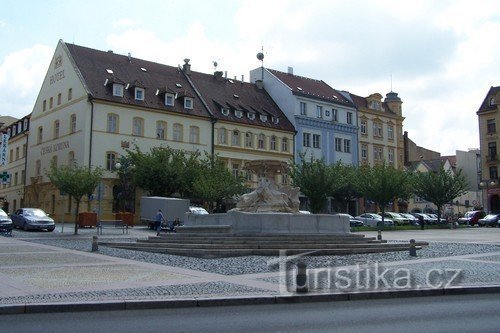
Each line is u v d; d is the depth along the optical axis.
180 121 53.88
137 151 47.25
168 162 47.38
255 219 21.20
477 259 17.88
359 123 70.69
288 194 24.97
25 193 59.28
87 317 8.88
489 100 72.50
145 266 15.64
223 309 9.72
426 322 8.38
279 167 24.69
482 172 71.81
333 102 67.94
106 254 19.61
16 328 7.94
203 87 59.97
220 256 18.48
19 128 65.12
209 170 47.53
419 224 54.06
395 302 10.55
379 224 51.91
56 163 52.72
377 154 72.81
